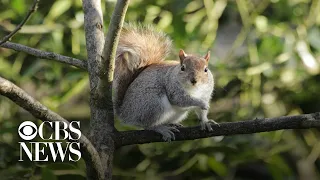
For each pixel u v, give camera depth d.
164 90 8.20
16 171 9.13
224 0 11.16
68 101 11.38
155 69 8.32
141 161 11.21
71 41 10.94
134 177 10.94
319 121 6.50
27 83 11.06
